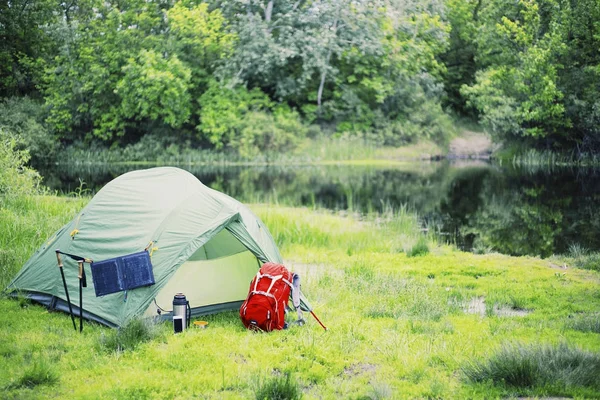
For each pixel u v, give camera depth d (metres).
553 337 6.07
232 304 7.13
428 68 37.78
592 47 29.53
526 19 30.88
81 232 6.98
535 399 4.60
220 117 32.41
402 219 14.05
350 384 4.91
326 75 36.31
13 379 4.89
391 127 34.84
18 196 12.58
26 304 7.08
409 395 4.74
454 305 7.32
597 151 30.47
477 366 5.12
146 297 6.29
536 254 11.05
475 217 15.42
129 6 34.84
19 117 29.72
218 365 5.30
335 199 18.72
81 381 4.95
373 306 7.13
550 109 28.97
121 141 33.97
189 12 33.12
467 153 34.75
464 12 39.03
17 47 33.56
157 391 4.81
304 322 6.49
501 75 31.50
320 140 33.84
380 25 36.12
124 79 31.53
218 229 6.67
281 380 4.68
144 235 6.65
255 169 28.42
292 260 10.25
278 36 36.31
